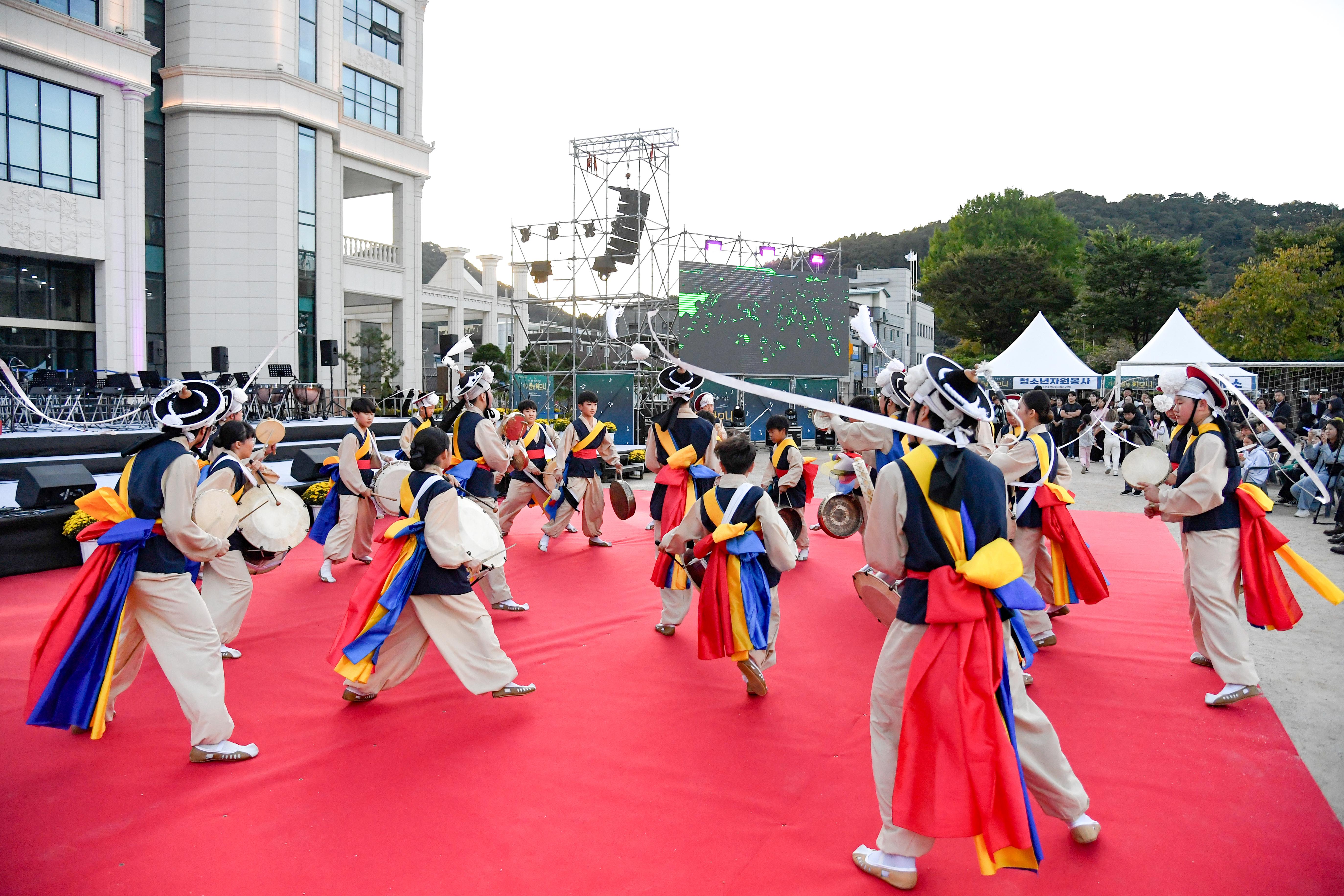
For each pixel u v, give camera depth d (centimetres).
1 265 2153
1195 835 306
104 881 279
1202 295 3928
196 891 274
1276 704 443
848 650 530
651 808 329
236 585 499
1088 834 298
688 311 2133
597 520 880
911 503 277
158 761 371
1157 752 377
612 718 420
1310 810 324
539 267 2309
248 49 2514
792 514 788
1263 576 432
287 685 467
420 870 286
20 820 319
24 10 2031
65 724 368
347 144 2848
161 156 2534
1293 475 1218
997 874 284
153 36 2509
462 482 648
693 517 447
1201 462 434
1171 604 651
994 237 5584
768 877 282
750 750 381
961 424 284
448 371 1240
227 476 459
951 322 4791
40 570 758
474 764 367
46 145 2127
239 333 2528
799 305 2278
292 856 295
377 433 1709
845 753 378
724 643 429
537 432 907
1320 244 3353
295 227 2616
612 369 2345
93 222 2223
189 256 2508
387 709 432
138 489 366
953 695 261
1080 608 638
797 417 2233
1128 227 4506
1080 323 4484
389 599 407
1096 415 1794
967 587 270
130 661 403
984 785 253
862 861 284
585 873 284
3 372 1359
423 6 3203
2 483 988
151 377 1623
